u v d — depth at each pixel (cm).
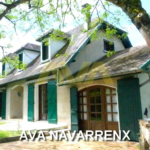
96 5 725
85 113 860
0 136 679
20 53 1440
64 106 925
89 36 1002
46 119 1077
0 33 816
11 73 1555
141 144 480
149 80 686
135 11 361
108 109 778
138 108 648
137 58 802
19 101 1398
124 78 703
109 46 1205
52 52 1118
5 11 625
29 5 729
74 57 930
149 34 335
